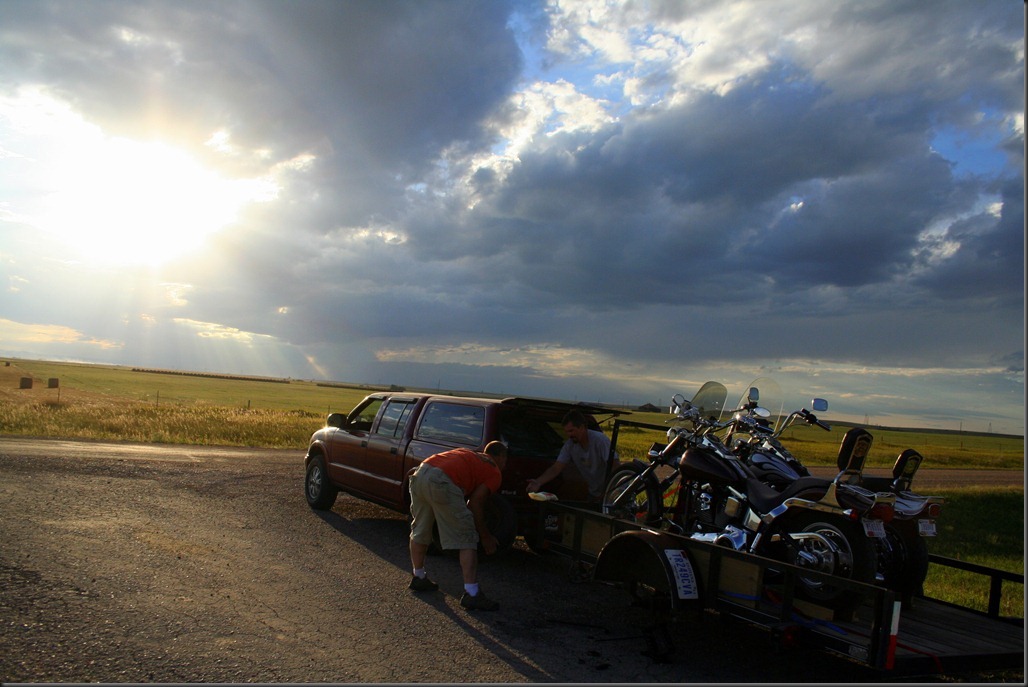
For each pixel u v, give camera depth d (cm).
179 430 2403
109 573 616
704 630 612
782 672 516
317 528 913
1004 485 2912
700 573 538
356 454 976
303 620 542
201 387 9856
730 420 665
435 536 812
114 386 7662
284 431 2656
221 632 498
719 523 618
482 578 742
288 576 666
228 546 765
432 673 456
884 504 489
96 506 925
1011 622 551
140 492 1068
